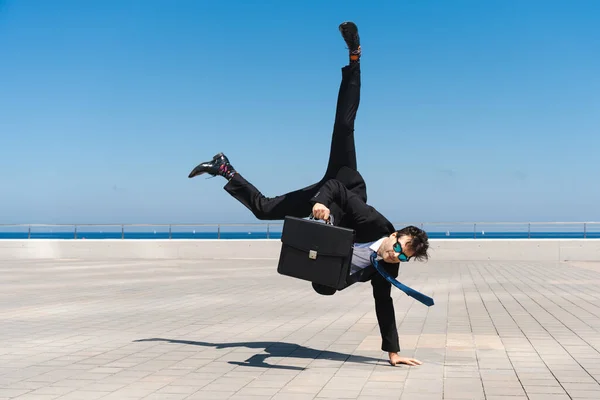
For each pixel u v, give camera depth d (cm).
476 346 665
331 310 991
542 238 2298
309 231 503
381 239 540
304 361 595
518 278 1577
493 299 1122
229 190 595
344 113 557
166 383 507
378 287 564
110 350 654
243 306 1043
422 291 1271
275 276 1664
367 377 524
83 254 2528
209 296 1198
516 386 489
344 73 563
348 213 538
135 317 911
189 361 596
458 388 484
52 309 1003
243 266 2056
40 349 660
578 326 802
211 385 499
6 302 1097
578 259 2277
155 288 1349
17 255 2527
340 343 693
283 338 728
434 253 2334
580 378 516
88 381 514
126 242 2516
